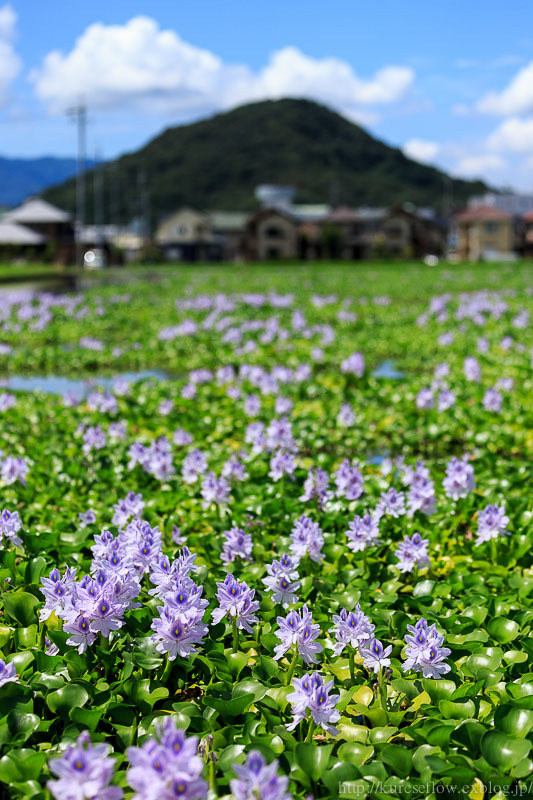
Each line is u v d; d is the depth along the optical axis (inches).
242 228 4212.6
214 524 247.3
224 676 159.2
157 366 700.0
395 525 249.6
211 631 174.4
